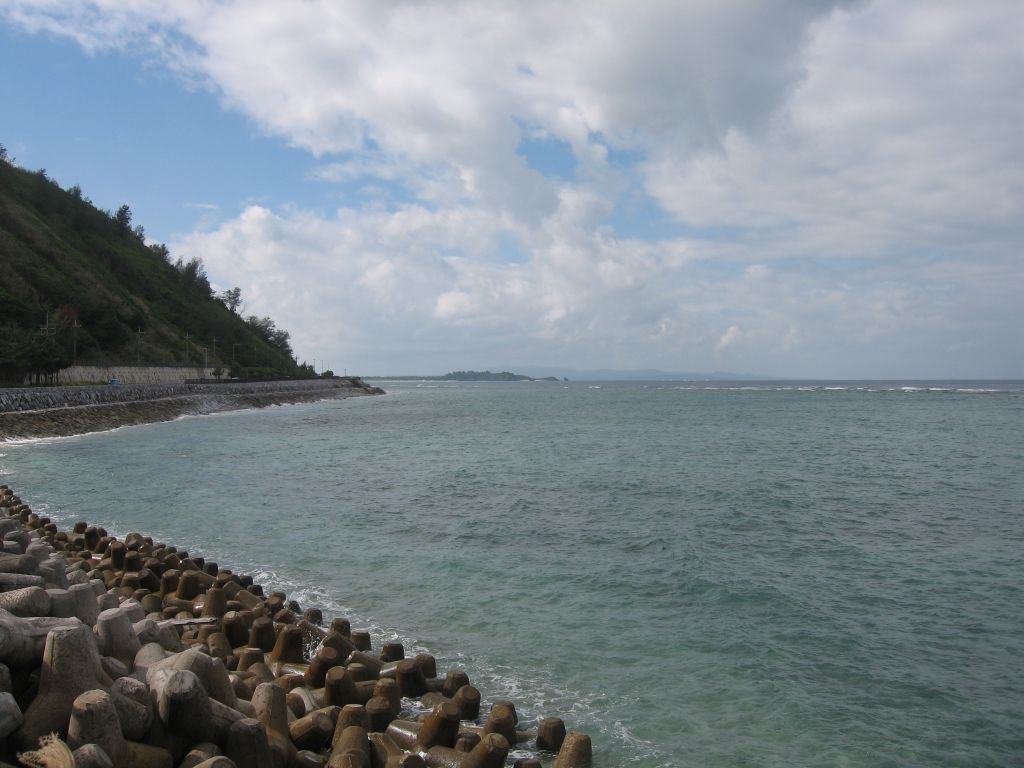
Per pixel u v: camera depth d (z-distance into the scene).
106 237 144.00
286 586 15.66
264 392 113.12
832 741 9.14
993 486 29.83
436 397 154.25
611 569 17.09
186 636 10.93
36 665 6.12
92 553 16.52
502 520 22.89
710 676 11.05
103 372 86.19
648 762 8.55
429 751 7.88
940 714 9.90
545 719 8.81
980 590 15.49
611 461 38.47
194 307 149.12
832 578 16.38
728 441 49.88
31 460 37.25
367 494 28.02
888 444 47.31
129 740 5.92
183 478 31.94
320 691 9.00
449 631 12.99
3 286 85.25
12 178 128.38
